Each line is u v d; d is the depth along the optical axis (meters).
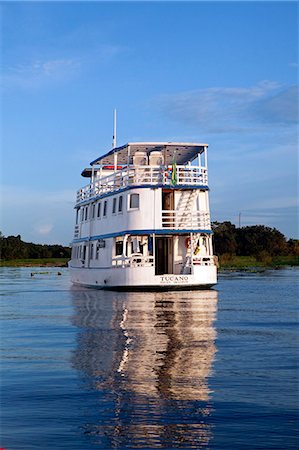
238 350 13.41
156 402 8.91
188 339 15.11
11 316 21.47
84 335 16.02
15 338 15.62
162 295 31.03
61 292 36.97
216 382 10.17
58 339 15.34
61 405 8.77
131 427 7.75
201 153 38.12
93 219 41.50
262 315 21.27
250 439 7.31
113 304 25.83
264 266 94.50
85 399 9.09
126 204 34.97
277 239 120.56
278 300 28.39
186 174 36.97
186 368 11.35
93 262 40.62
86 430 7.66
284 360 12.18
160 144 35.94
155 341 14.77
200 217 35.34
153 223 34.19
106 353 13.07
